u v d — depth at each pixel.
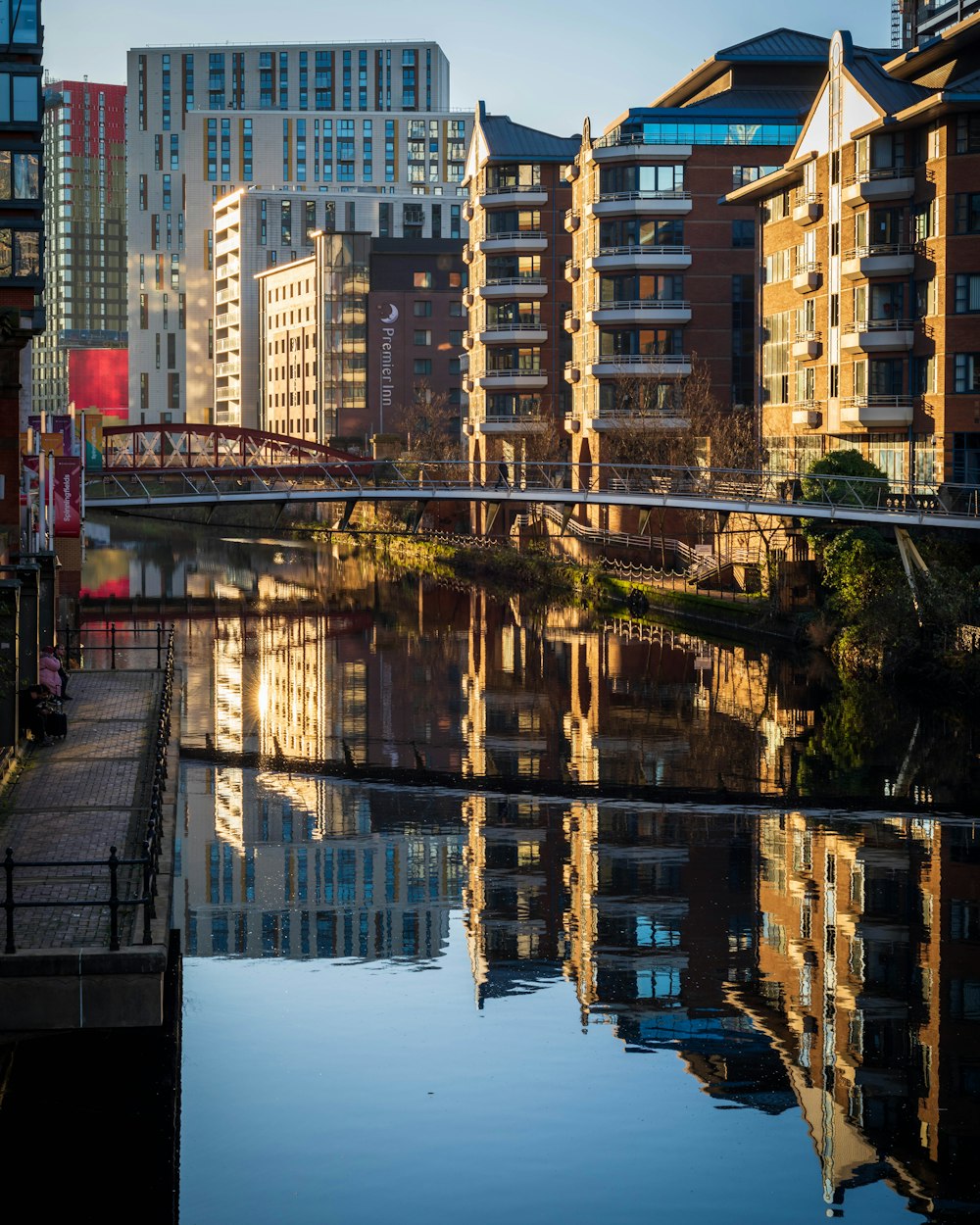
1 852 23.39
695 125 94.31
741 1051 24.31
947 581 57.53
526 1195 19.91
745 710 51.50
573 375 101.44
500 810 38.34
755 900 31.36
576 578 89.31
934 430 66.19
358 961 28.05
